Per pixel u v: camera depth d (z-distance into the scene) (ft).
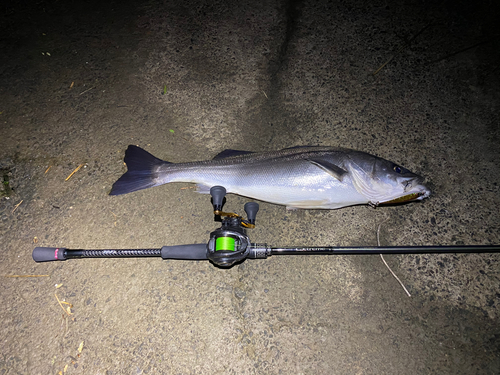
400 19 3.70
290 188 2.64
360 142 3.06
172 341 2.33
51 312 2.40
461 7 3.74
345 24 3.68
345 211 2.76
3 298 2.43
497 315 2.45
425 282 2.54
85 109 3.19
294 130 3.12
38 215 2.71
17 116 3.15
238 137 3.09
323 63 3.45
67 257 2.40
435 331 2.40
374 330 2.39
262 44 3.56
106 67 3.42
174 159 2.98
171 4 3.81
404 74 3.40
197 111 3.19
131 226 2.68
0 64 3.40
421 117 3.17
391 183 2.64
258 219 2.72
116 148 3.01
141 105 3.22
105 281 2.49
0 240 2.62
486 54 3.49
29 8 3.76
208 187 2.75
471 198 2.83
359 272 2.55
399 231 2.70
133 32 3.62
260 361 2.29
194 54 3.49
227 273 2.52
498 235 2.71
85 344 2.32
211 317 2.39
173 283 2.49
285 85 3.34
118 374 2.25
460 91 3.31
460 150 3.03
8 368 2.26
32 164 2.92
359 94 3.29
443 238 2.69
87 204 2.76
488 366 2.31
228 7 3.79
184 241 2.64
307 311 2.43
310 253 2.41
